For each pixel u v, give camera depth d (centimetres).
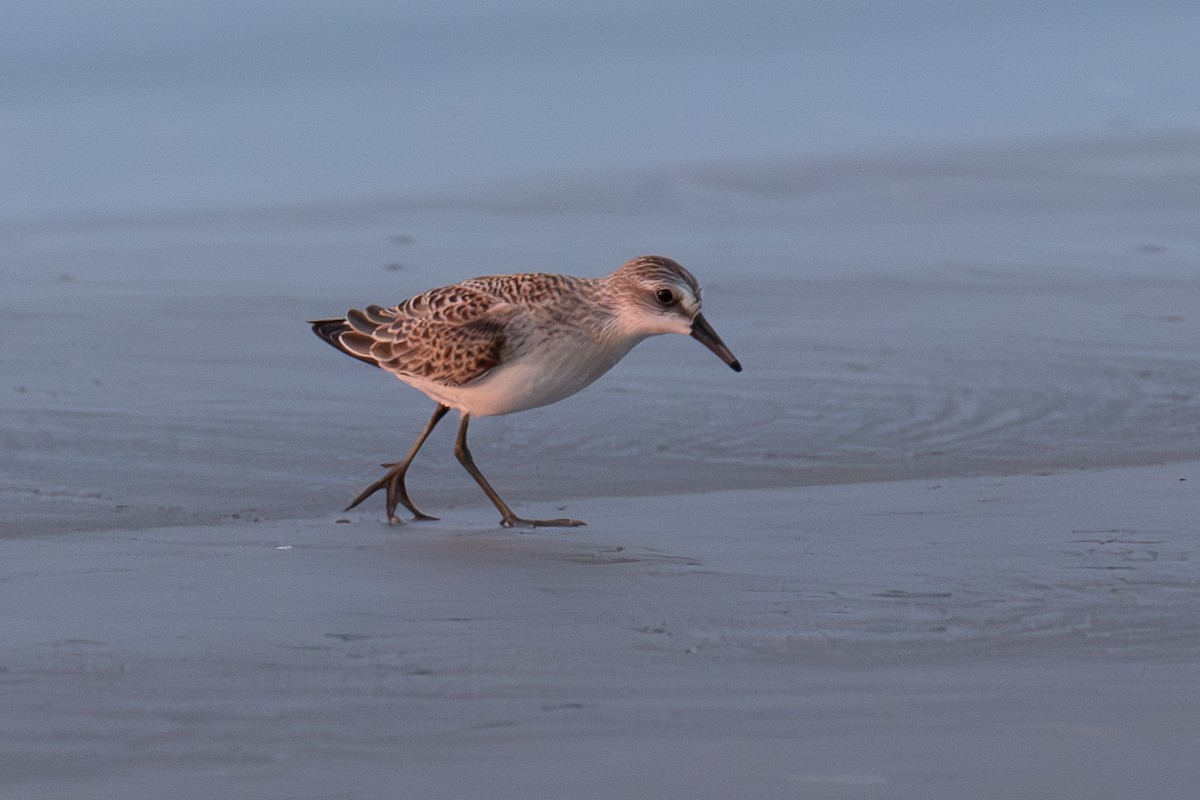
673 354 1870
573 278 1334
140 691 884
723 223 2712
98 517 1292
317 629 1002
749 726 832
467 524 1304
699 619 1023
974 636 983
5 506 1311
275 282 2277
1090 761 788
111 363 1805
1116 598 1061
